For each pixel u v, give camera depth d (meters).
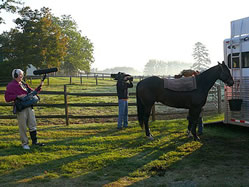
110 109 12.37
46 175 4.37
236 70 6.99
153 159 5.17
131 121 9.53
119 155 5.39
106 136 7.09
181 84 6.56
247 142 6.41
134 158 5.22
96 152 5.62
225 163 4.90
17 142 6.39
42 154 5.48
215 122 8.01
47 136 7.10
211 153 5.53
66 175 4.34
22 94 5.80
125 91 8.16
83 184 4.03
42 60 30.62
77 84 26.14
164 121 9.23
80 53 62.81
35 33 30.64
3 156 5.32
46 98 15.82
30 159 5.13
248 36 6.57
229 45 7.18
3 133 7.46
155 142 6.41
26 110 5.91
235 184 3.96
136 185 3.98
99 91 20.02
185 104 6.61
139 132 7.57
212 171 4.50
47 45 31.83
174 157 5.27
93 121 9.77
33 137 6.15
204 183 4.01
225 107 7.38
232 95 7.13
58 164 4.90
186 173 4.44
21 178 4.29
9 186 3.97
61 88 21.70
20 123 5.82
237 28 6.94
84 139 6.68
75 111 11.77
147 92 6.70
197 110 6.59
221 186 3.89
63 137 7.01
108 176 4.33
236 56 6.97
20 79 5.81
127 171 4.55
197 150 5.76
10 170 4.64
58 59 35.16
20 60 29.41
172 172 4.49
